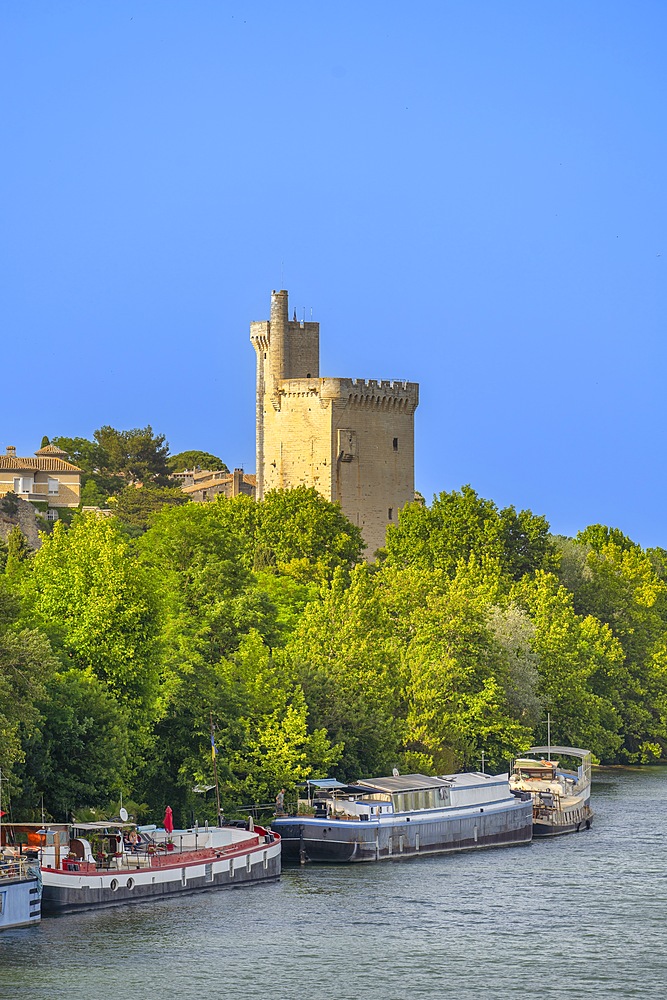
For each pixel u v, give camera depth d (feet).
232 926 415.64
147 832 465.06
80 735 460.96
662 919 431.84
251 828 491.72
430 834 530.27
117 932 405.18
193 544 650.43
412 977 374.63
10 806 442.09
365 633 634.43
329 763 551.59
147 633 508.94
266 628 614.34
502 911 440.04
